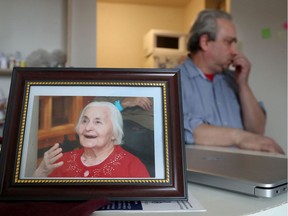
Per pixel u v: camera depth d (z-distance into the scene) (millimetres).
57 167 350
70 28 2172
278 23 1982
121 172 351
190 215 309
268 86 2010
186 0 3127
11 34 2273
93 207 300
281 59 1982
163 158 361
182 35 2715
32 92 383
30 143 359
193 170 440
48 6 2363
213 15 1432
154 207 329
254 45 2006
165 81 398
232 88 1412
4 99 2027
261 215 325
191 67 1391
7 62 2090
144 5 3273
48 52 2270
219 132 1048
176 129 375
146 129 377
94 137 370
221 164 484
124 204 334
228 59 1401
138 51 3260
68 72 396
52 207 304
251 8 2020
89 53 2281
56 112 377
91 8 2289
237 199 366
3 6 2260
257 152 758
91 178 344
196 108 1294
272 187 359
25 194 328
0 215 285
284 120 2008
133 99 390
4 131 357
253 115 1363
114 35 3199
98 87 394
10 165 342
